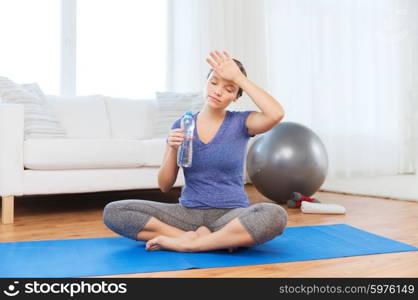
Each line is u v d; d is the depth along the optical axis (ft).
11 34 13.11
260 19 16.39
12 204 8.55
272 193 10.68
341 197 12.57
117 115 13.14
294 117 16.72
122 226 6.14
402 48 18.19
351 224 8.39
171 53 15.25
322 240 6.87
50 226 8.18
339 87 17.13
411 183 15.29
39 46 13.47
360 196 12.77
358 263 5.61
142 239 6.23
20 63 13.23
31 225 8.29
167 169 6.29
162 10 15.20
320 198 12.37
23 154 8.82
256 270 5.23
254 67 16.31
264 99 5.77
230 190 6.10
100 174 9.65
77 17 14.06
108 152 9.63
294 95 16.74
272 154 10.37
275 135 10.57
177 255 5.81
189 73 15.37
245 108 16.03
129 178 10.00
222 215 6.06
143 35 14.96
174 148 6.04
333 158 17.02
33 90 11.68
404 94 18.30
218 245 5.69
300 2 16.78
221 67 5.84
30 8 13.34
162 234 6.10
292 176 10.27
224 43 15.83
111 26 14.49
